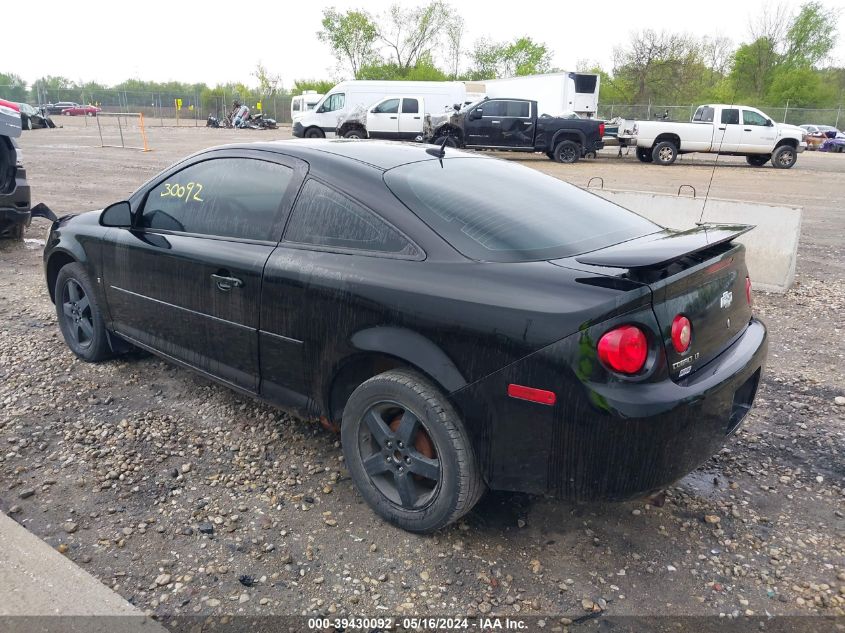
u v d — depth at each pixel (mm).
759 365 2865
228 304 3307
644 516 2988
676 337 2348
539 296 2377
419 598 2469
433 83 24953
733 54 55938
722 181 17391
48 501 3008
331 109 25078
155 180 3896
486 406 2469
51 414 3816
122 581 2520
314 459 3406
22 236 8398
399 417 2840
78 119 50094
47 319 5465
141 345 4008
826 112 42375
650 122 22047
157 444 3518
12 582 2451
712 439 2545
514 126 21469
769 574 2635
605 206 3375
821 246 9297
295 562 2646
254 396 3385
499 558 2691
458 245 2668
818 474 3369
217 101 55906
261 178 3330
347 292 2793
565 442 2352
